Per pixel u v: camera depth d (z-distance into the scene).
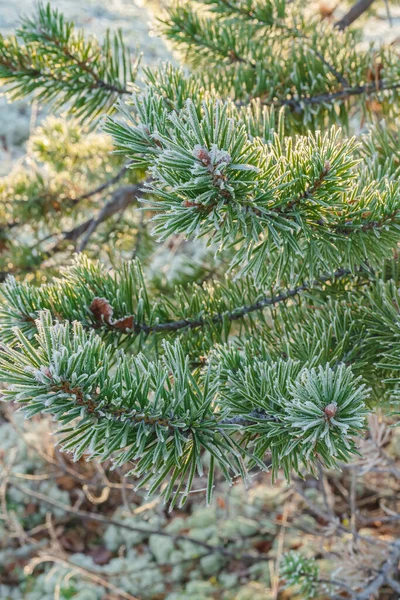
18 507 3.64
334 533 1.88
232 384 0.92
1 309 1.01
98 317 1.04
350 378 0.85
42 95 1.38
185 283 1.80
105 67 1.37
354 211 0.92
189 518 3.48
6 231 2.13
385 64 1.32
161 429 0.83
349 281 1.10
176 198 0.85
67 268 1.09
